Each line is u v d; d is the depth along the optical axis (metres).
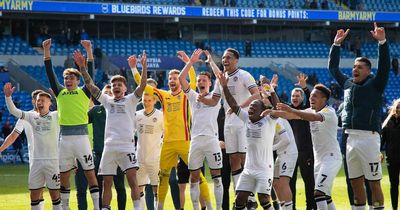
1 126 43.56
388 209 18.59
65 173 16.44
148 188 17.86
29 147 16.72
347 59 60.78
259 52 58.62
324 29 62.38
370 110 14.16
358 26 62.62
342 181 27.55
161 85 50.22
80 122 16.31
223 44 58.41
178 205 17.81
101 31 54.94
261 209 18.08
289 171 15.84
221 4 55.66
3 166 38.59
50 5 48.75
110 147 15.88
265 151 14.13
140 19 54.62
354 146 14.31
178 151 17.05
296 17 56.62
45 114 16.14
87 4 49.94
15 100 45.41
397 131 17.36
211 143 16.67
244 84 16.50
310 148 16.98
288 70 57.69
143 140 17.64
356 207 14.77
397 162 17.38
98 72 50.41
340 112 17.53
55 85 16.50
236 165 17.02
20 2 47.84
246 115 14.34
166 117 17.11
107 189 15.98
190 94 16.73
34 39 51.84
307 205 17.11
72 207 19.81
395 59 60.41
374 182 14.38
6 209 19.81
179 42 56.69
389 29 64.75
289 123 17.00
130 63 17.69
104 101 16.12
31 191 16.23
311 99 14.80
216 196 16.86
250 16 55.25
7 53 50.25
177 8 52.78
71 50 51.81
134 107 16.08
